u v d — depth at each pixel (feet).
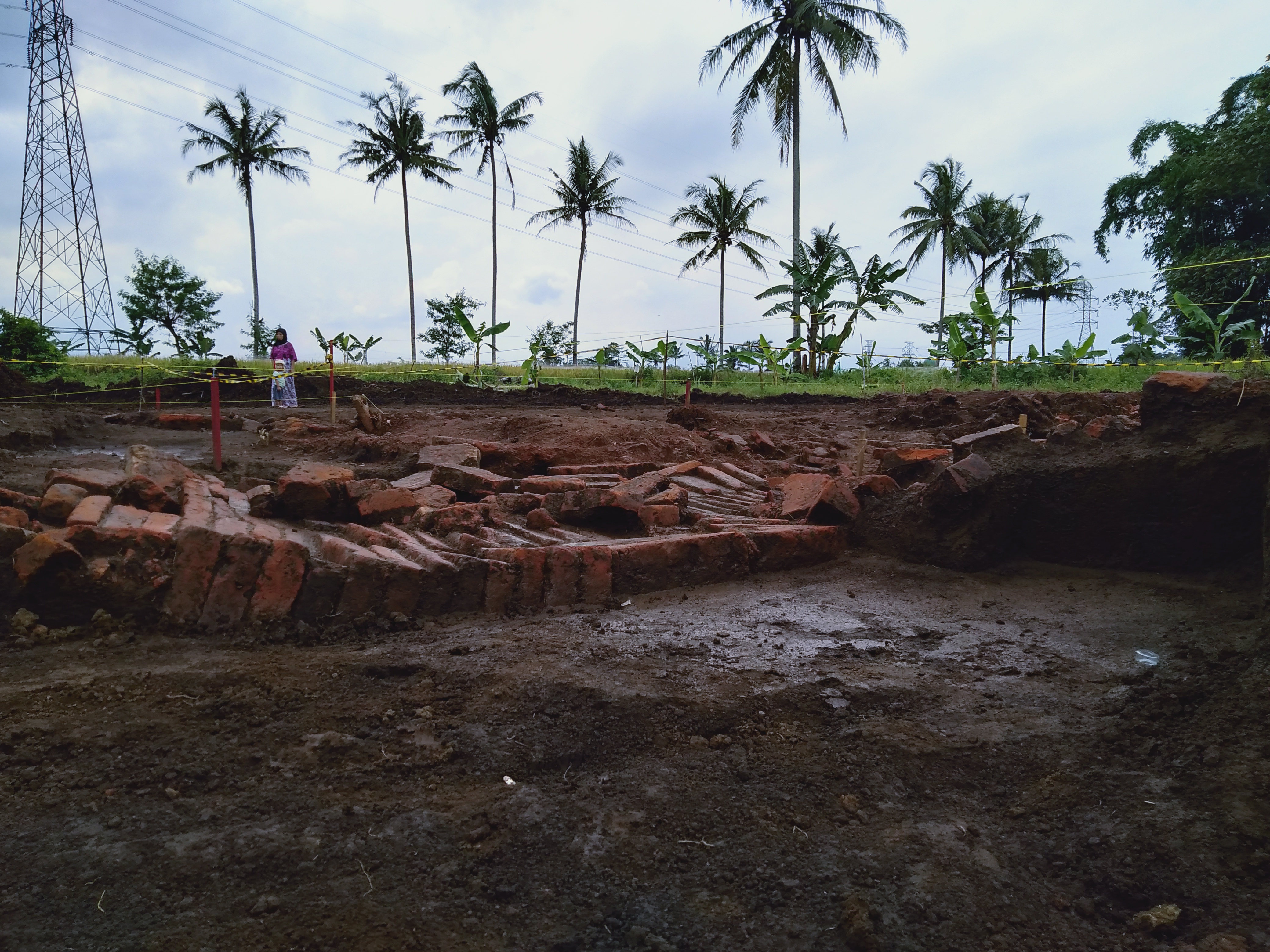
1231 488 16.63
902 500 21.18
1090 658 13.75
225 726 10.82
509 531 20.61
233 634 14.29
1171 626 14.66
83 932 7.04
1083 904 7.89
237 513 19.22
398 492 20.16
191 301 110.63
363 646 14.07
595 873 8.24
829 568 20.04
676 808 9.37
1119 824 8.89
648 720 11.30
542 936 7.36
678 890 8.05
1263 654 11.78
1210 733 10.20
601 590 17.42
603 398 65.21
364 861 8.17
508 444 31.76
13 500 16.17
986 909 7.79
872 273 86.89
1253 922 7.29
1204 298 68.69
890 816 9.36
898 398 58.34
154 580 14.25
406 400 59.16
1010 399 37.19
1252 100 71.61
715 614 16.42
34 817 8.64
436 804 9.29
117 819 8.67
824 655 14.01
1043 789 9.74
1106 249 88.74
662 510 21.17
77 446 29.99
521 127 130.41
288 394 49.24
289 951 6.95
